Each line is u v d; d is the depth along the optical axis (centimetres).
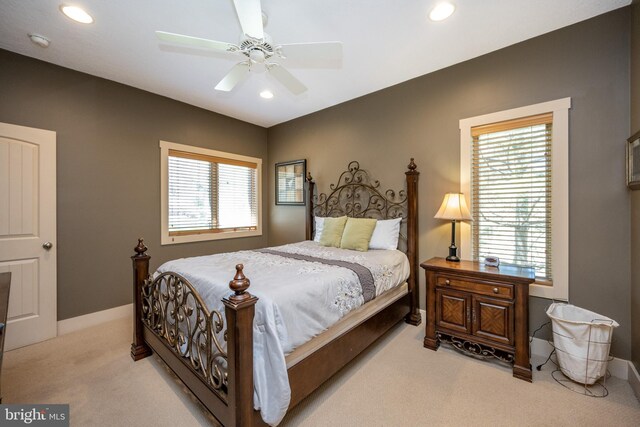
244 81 301
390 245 297
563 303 217
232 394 126
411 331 275
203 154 382
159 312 204
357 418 161
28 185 252
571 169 215
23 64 249
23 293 248
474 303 219
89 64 266
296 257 254
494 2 190
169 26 212
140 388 187
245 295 129
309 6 191
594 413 164
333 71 283
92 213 289
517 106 238
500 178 253
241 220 435
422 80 294
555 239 221
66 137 272
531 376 194
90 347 242
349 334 194
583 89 210
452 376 200
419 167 298
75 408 169
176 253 356
